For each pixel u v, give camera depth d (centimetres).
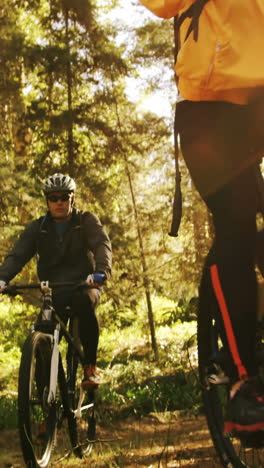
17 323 1683
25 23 2231
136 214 1772
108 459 418
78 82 1681
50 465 403
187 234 1755
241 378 181
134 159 1823
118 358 1597
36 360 401
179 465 355
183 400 826
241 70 166
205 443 438
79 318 473
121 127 1778
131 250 1659
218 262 183
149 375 1202
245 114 172
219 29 169
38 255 498
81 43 1672
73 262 495
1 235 1387
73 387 470
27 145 2169
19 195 1507
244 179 178
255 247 185
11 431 626
